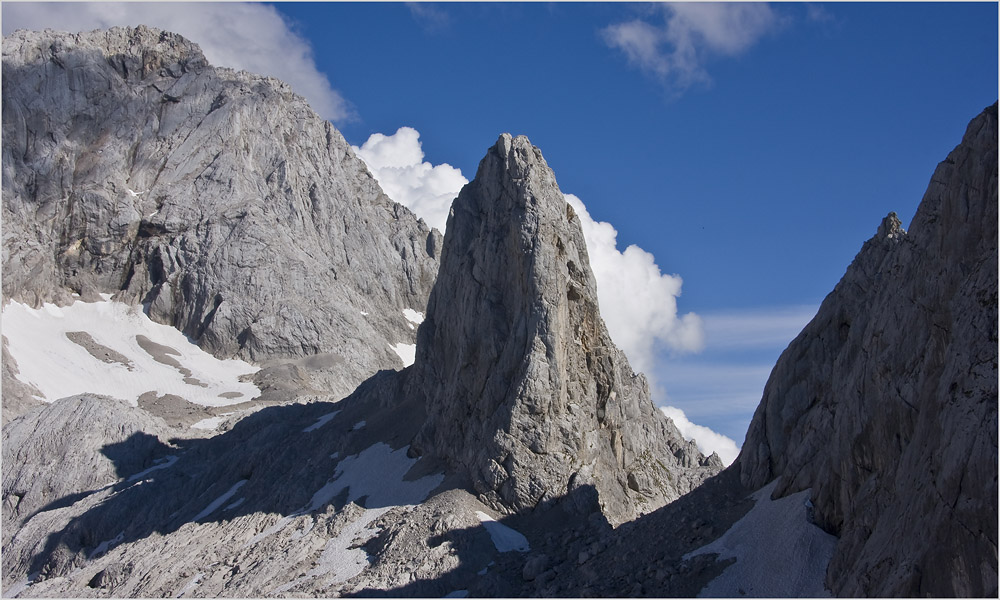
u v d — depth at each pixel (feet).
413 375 375.66
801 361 246.47
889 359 196.13
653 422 399.85
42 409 460.96
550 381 297.12
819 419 226.17
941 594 151.43
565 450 293.43
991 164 184.34
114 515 361.30
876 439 194.80
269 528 312.91
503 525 277.85
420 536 268.82
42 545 357.82
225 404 651.66
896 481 176.65
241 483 363.76
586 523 274.36
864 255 248.73
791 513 213.05
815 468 217.15
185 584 285.23
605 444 312.29
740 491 241.96
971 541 150.82
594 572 232.94
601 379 318.04
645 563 225.15
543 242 311.47
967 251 184.03
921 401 180.65
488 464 288.10
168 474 389.60
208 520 335.06
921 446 172.45
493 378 305.12
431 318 375.66
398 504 297.94
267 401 651.66
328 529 292.81
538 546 267.80
